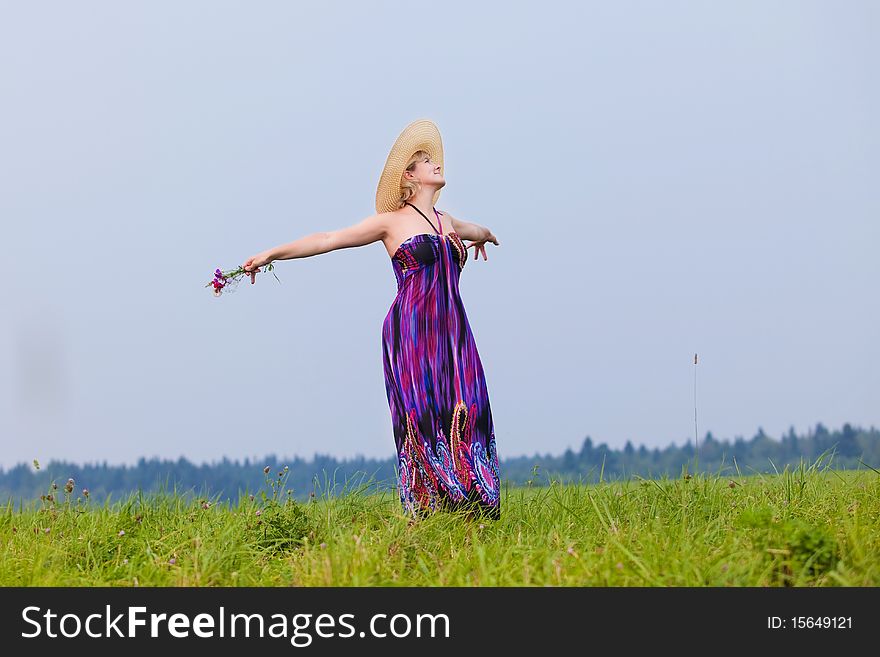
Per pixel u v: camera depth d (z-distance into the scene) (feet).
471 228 56.54
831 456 54.75
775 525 38.22
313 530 45.88
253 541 44.73
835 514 44.88
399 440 51.11
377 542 41.42
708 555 38.09
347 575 37.22
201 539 42.98
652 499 50.39
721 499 49.83
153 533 47.52
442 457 50.29
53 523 50.14
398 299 52.08
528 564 37.68
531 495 53.21
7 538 48.14
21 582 40.04
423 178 53.31
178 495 53.62
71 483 53.83
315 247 51.52
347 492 51.90
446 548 42.60
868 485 50.75
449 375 51.21
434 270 52.03
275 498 50.52
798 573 36.06
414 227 52.70
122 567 41.86
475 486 49.88
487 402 52.11
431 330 51.37
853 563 36.40
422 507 49.88
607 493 51.65
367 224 52.70
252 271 50.85
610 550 37.60
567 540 40.45
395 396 51.39
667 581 35.12
